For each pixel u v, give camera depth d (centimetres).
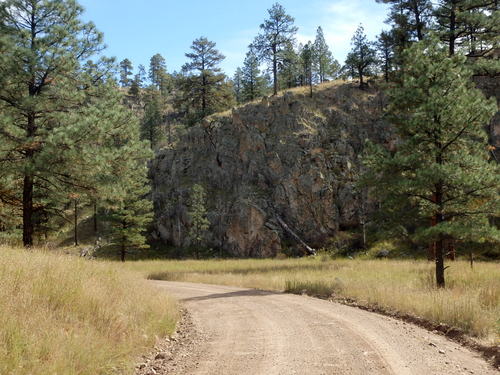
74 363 558
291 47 6128
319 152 4684
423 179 1566
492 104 1634
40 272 894
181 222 5150
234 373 603
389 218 1748
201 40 6350
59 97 1923
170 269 2964
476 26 3017
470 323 866
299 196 4544
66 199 2097
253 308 1252
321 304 1313
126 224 4225
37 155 1775
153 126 7562
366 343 763
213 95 6384
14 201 2050
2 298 687
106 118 1914
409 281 1672
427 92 1723
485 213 1606
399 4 3394
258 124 5172
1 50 1800
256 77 7250
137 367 650
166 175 5766
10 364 508
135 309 938
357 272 2223
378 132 4806
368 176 1775
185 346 805
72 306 785
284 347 748
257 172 4903
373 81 5412
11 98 1891
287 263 3328
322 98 5328
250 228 4550
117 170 2012
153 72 12912
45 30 1973
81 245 5112
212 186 5247
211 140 5566
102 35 2112
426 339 810
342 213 4406
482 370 616
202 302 1436
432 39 1808
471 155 1678
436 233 1543
